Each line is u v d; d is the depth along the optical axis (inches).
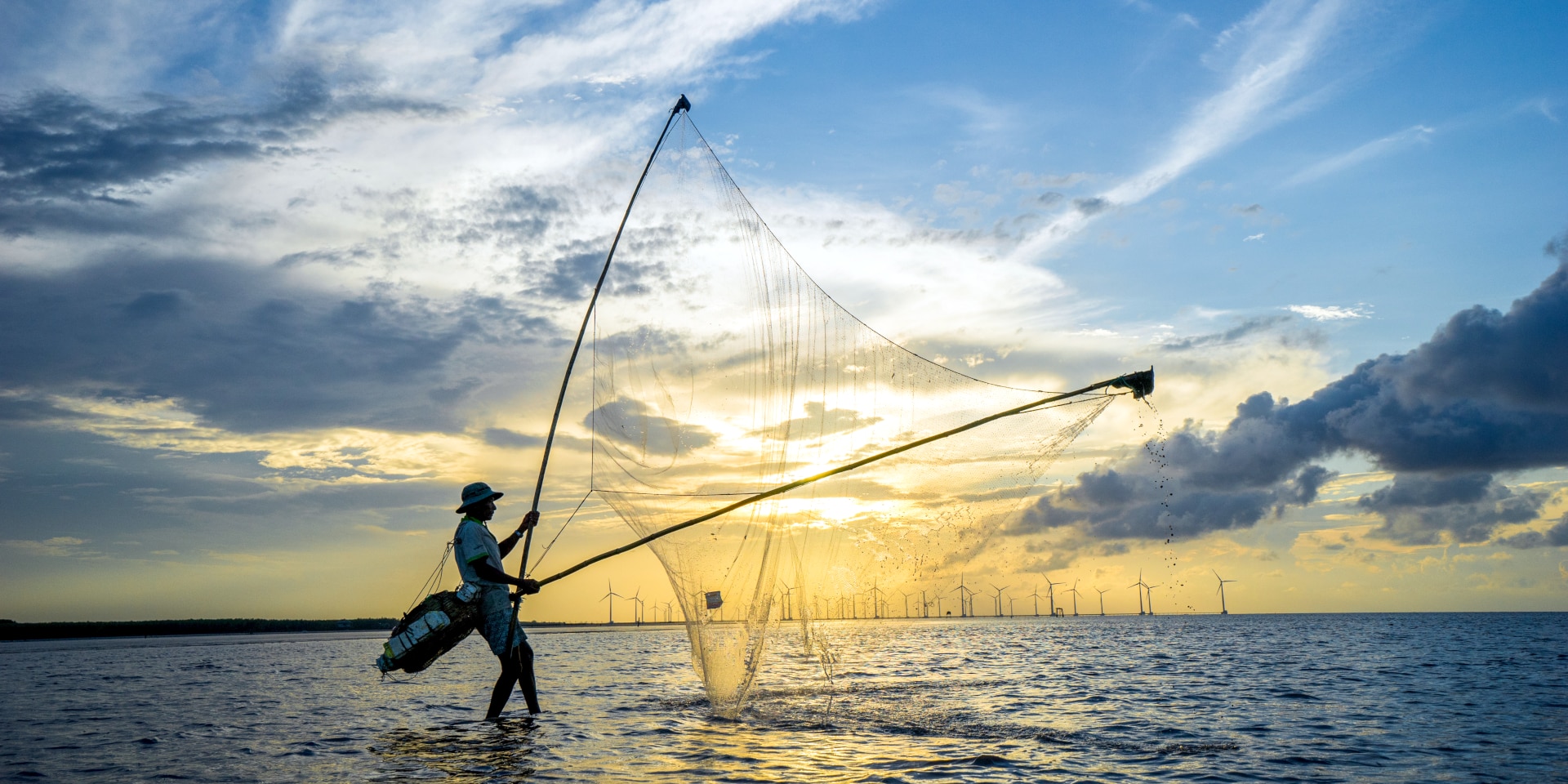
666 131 401.7
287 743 339.3
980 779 265.7
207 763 298.0
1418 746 346.3
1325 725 401.1
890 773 272.2
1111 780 270.1
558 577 394.3
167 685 652.7
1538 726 403.2
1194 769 289.9
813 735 347.6
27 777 276.4
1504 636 1856.5
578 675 714.2
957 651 1147.9
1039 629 3144.7
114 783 264.4
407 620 379.6
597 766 281.7
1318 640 1672.0
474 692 547.2
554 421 416.5
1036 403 354.3
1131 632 2551.7
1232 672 737.0
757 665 397.7
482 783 257.1
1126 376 347.6
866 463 350.6
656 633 3499.0
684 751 308.5
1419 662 914.1
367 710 450.9
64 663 1065.5
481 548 383.2
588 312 426.0
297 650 1632.6
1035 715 420.8
